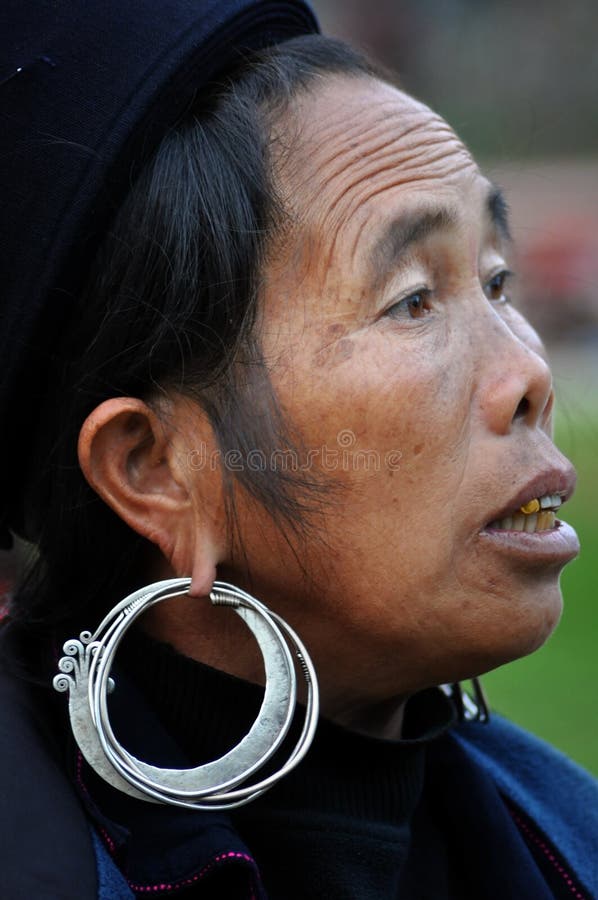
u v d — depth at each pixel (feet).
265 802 14.17
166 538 14.10
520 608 13.91
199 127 14.26
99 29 14.17
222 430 13.78
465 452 13.80
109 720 13.69
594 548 59.00
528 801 18.02
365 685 14.66
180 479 14.03
